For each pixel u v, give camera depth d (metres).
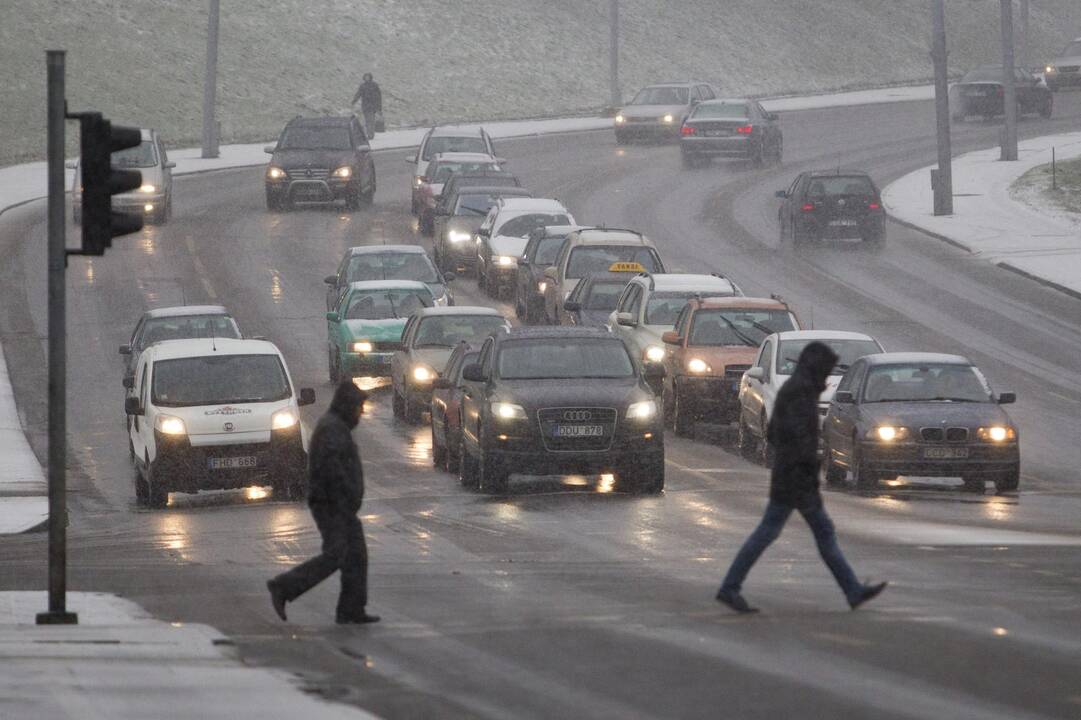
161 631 36.56
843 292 129.75
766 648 33.16
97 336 117.94
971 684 29.48
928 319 119.94
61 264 38.41
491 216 140.50
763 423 78.44
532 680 30.47
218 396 71.69
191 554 53.88
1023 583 42.59
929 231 158.62
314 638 35.62
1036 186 180.88
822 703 28.03
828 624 35.94
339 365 102.81
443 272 148.88
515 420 67.62
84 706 27.70
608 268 114.06
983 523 58.00
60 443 38.56
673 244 151.88
